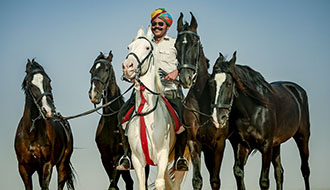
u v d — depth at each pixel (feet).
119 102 29.81
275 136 28.19
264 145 26.35
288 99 30.17
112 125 29.01
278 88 30.73
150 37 21.74
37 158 27.17
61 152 29.12
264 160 26.43
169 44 25.41
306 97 33.12
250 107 26.32
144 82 21.43
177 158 23.95
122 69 20.38
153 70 21.74
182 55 23.53
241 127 26.45
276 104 27.99
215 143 24.99
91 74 29.43
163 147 21.70
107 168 29.43
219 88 23.62
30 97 26.91
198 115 25.03
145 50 20.97
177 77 25.67
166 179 23.21
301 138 32.37
